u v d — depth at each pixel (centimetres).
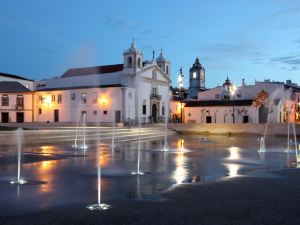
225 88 7600
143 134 4103
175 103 7875
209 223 629
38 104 6900
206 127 5088
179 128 5266
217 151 2202
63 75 7394
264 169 1367
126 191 906
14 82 6831
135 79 6372
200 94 7888
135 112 6359
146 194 867
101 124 5678
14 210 709
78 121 6438
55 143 2597
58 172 1226
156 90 7000
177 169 1344
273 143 3103
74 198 819
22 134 2553
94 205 749
